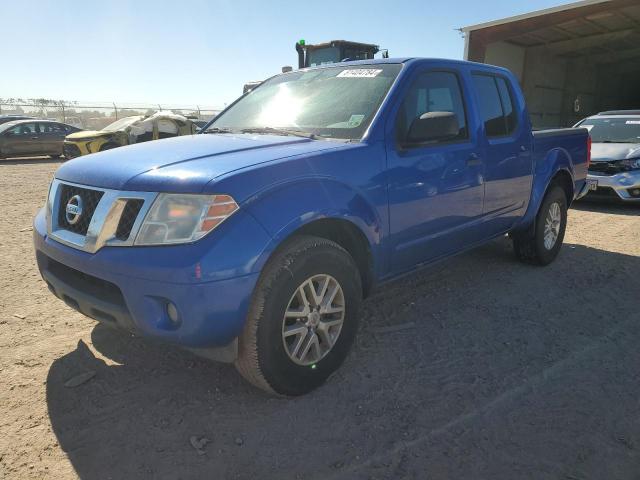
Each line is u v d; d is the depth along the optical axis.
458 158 3.75
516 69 21.20
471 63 4.20
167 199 2.40
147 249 2.37
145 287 2.36
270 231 2.48
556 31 19.62
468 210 3.95
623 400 2.85
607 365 3.24
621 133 9.55
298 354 2.77
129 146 3.21
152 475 2.24
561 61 24.06
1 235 6.25
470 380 3.04
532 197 4.81
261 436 2.51
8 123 18.22
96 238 2.51
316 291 2.82
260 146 2.98
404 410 2.73
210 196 2.38
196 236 2.35
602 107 28.80
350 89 3.61
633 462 2.36
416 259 3.60
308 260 2.68
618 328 3.79
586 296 4.44
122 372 3.06
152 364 3.16
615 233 6.85
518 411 2.73
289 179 2.64
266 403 2.77
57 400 2.77
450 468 2.30
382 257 3.24
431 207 3.54
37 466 2.27
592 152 8.88
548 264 5.33
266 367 2.62
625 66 27.83
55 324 3.70
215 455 2.37
